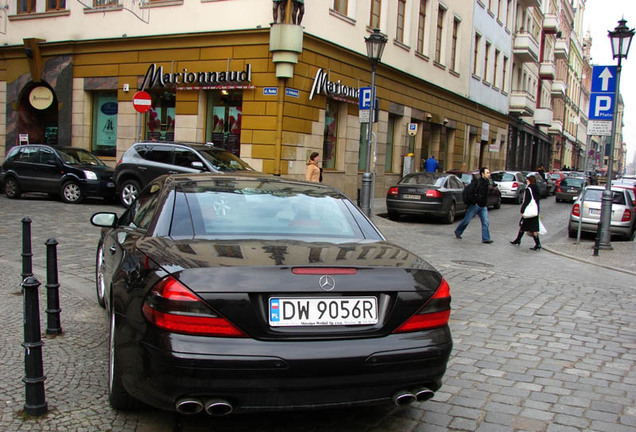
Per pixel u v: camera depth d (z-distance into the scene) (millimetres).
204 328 2893
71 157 17406
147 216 4180
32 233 11023
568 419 3924
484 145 39750
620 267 11203
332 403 3035
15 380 4164
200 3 19172
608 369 4996
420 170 28578
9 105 24172
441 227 17078
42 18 23047
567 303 7531
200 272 2986
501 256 11906
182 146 15062
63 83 22516
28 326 3590
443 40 29719
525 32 43938
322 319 3061
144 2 20375
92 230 11719
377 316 3174
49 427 3463
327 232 3873
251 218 3842
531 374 4789
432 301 3305
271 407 2959
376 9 22812
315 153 16016
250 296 2963
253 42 18203
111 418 3613
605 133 13836
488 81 38250
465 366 4918
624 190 16359
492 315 6695
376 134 23688
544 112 52656
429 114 28469
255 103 18203
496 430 3703
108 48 21297
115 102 21859
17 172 17500
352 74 21172
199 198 3967
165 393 2916
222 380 2867
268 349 2918
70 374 4301
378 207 21172
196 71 19297
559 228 19250
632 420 3951
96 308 6121
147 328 3012
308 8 18516
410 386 3207
